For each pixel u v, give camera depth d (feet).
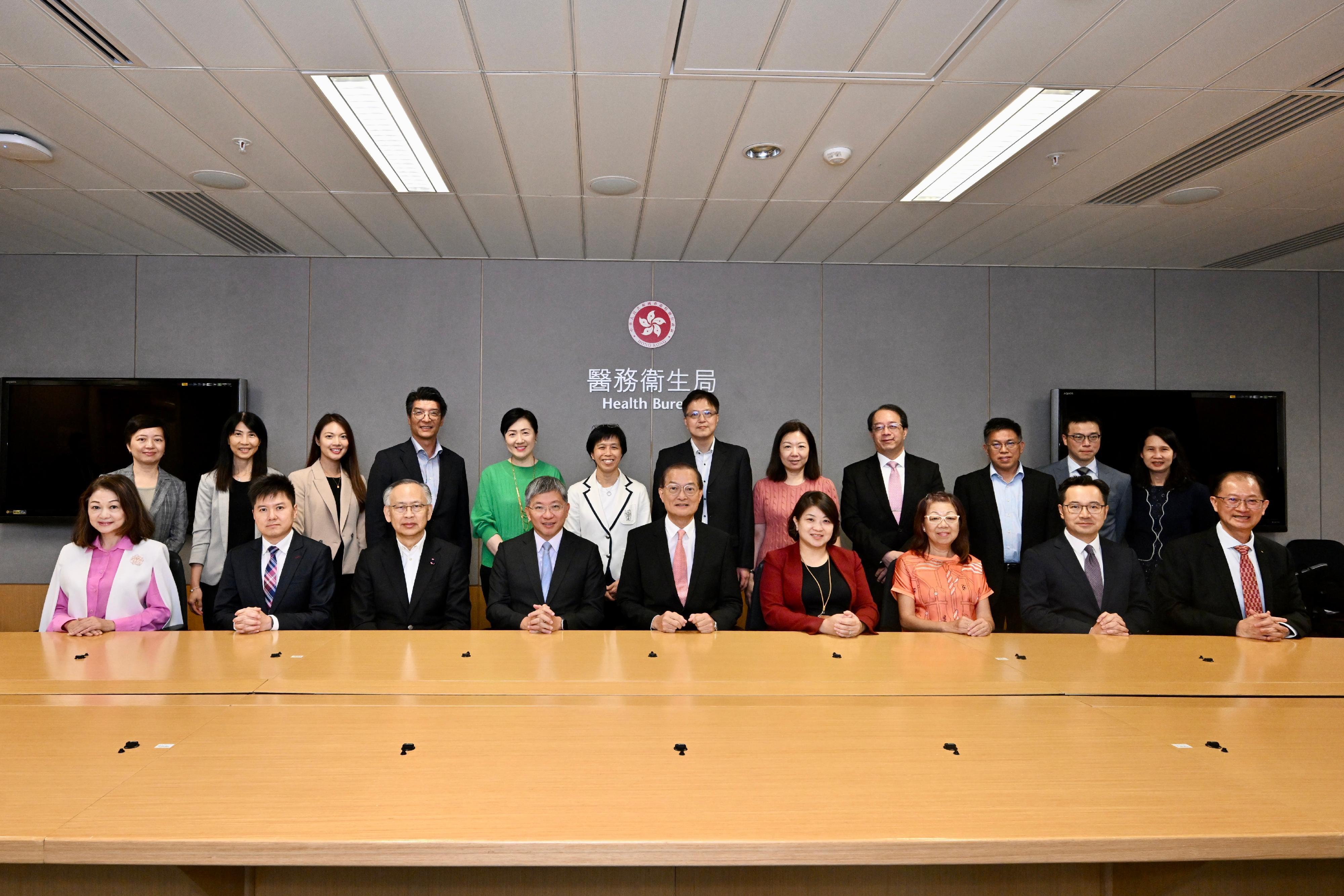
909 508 14.25
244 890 4.65
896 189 12.91
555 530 10.92
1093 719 5.98
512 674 7.22
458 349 17.17
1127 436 17.43
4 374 16.60
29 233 15.33
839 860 3.95
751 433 17.51
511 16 8.04
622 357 17.37
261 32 8.34
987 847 3.99
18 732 5.50
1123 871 4.80
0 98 9.83
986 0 7.76
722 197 13.30
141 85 9.48
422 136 10.87
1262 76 9.25
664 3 7.82
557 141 11.04
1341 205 13.70
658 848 3.91
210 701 6.30
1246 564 10.19
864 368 17.63
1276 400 17.70
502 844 3.90
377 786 4.57
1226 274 18.13
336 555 13.78
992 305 17.81
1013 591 13.93
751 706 6.25
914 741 5.43
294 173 12.25
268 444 16.87
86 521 9.86
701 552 10.98
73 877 4.65
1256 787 4.67
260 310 16.94
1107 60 8.89
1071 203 13.62
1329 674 7.39
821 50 8.68
